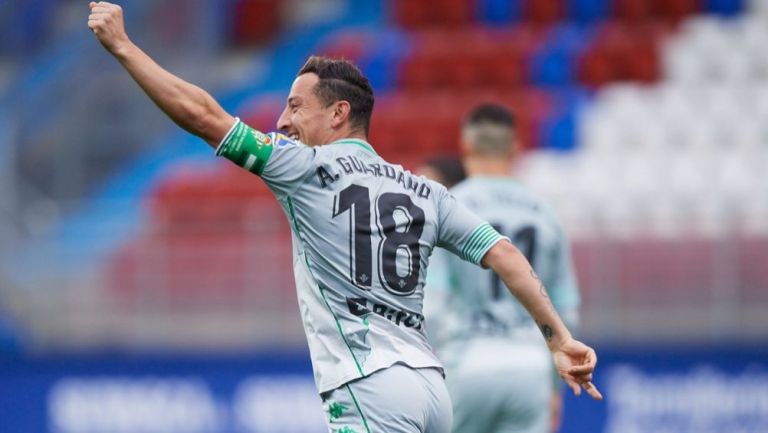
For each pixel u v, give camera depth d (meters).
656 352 37.66
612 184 48.09
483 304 21.81
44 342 43.22
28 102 55.34
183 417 40.69
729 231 38.84
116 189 53.53
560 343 15.19
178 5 59.91
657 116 52.88
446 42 60.56
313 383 40.06
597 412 37.31
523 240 22.14
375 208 14.81
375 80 58.62
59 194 53.50
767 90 54.16
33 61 59.12
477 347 21.84
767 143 50.97
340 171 14.78
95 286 43.53
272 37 64.25
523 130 52.75
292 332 41.22
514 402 21.86
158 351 41.72
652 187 47.62
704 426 37.06
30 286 44.31
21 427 41.72
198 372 40.91
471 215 15.54
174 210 49.78
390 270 14.72
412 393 14.46
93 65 57.03
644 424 37.28
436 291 21.42
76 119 55.62
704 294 38.56
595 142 52.25
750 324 37.97
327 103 15.23
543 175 49.00
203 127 14.27
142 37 59.56
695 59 56.72
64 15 60.91
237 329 41.69
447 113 53.94
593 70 56.97
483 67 57.81
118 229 44.56
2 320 43.81
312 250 14.68
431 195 15.43
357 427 14.43
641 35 58.88
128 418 41.06
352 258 14.59
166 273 42.69
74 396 41.47
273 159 14.45
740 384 37.16
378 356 14.47
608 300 39.03
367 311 14.58
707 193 44.78
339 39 62.81
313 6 65.56
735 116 52.56
